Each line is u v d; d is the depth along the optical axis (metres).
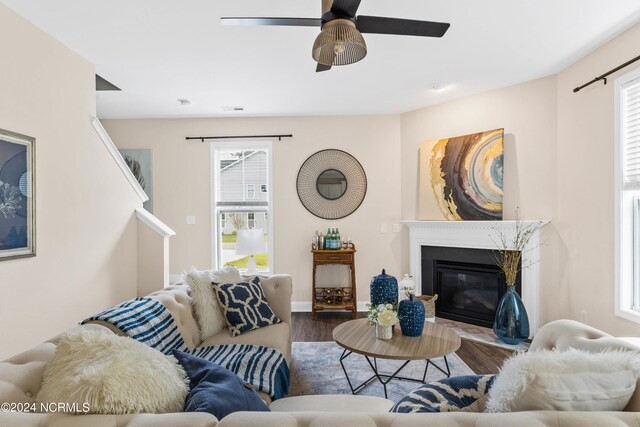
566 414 0.87
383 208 4.67
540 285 3.50
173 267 4.76
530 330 3.52
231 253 4.85
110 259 3.32
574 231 3.18
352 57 1.97
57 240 2.67
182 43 2.73
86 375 0.99
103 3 2.21
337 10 1.71
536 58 3.05
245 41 2.71
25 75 2.38
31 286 2.43
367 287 4.68
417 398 1.32
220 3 2.23
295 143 4.73
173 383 1.14
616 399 0.97
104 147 3.23
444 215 4.16
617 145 2.68
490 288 3.86
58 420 0.89
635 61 2.49
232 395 1.12
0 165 2.18
